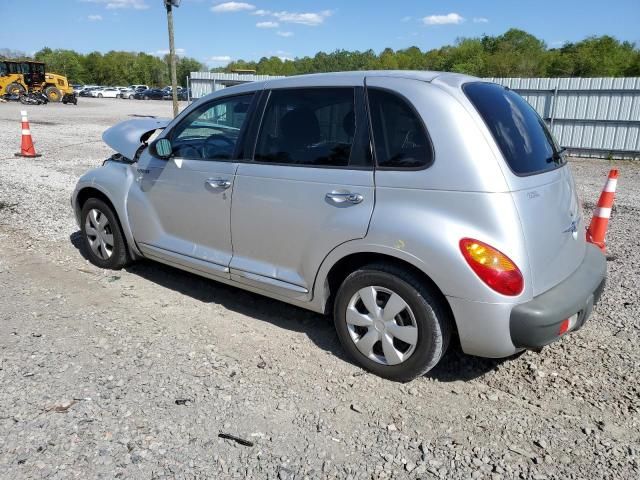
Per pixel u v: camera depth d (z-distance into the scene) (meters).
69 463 2.69
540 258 3.13
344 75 3.65
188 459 2.75
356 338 3.58
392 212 3.22
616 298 4.86
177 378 3.46
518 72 57.88
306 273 3.70
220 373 3.54
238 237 4.05
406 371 3.37
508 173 3.06
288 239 3.75
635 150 14.77
